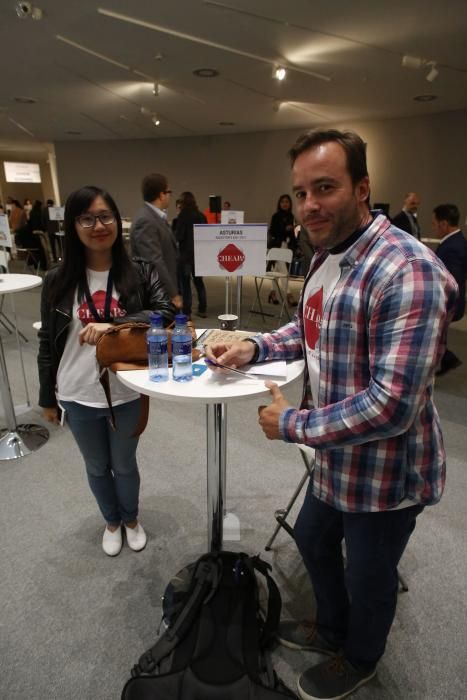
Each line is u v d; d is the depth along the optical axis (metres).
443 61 4.55
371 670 1.22
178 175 9.98
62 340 1.46
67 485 2.16
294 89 5.76
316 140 0.84
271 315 5.46
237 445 2.52
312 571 1.29
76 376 1.46
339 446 0.87
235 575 1.30
